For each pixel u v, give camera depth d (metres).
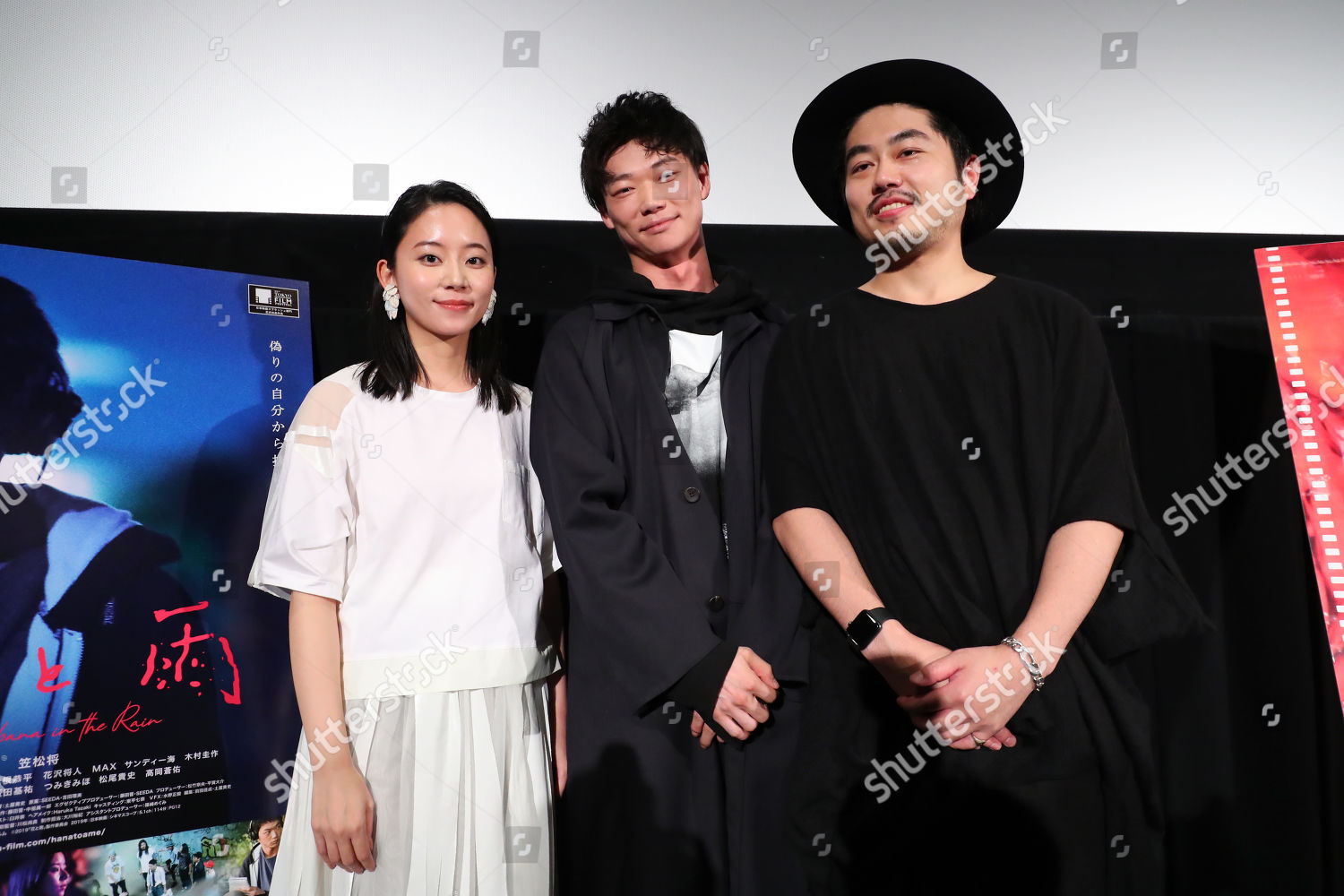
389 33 2.08
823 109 1.61
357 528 1.50
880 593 1.39
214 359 1.78
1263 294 1.72
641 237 1.63
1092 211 2.08
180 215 1.97
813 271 2.02
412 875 1.39
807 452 1.47
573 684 1.53
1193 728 1.90
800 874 1.43
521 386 1.74
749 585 1.49
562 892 1.50
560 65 2.09
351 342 1.98
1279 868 1.85
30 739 1.56
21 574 1.59
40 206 2.03
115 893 1.58
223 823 1.66
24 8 2.04
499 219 2.04
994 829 1.31
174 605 1.68
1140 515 1.40
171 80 2.05
